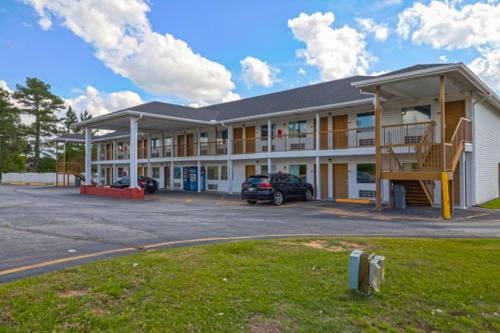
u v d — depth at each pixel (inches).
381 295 161.5
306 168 858.1
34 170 2297.0
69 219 444.8
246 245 261.6
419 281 181.3
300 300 152.8
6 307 139.4
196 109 1103.0
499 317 145.9
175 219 449.4
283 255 230.5
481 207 597.3
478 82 551.2
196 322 129.1
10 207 613.3
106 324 126.6
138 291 159.5
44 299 148.0
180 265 203.3
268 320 133.0
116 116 868.0
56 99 2321.6
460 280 183.6
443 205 478.0
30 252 251.0
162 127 1096.8
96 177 1747.0
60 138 1476.4
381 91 600.1
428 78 515.2
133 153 846.5
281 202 666.2
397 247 259.6
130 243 287.1
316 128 776.3
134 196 821.9
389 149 572.1
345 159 789.9
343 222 426.3
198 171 1061.1
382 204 653.3
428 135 559.8
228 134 974.4
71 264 215.9
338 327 130.1
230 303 146.8
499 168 804.6
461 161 591.5
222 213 523.2
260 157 879.1
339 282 177.2
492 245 269.1
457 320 142.3
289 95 997.2
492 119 742.5
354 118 775.7
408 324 137.0
